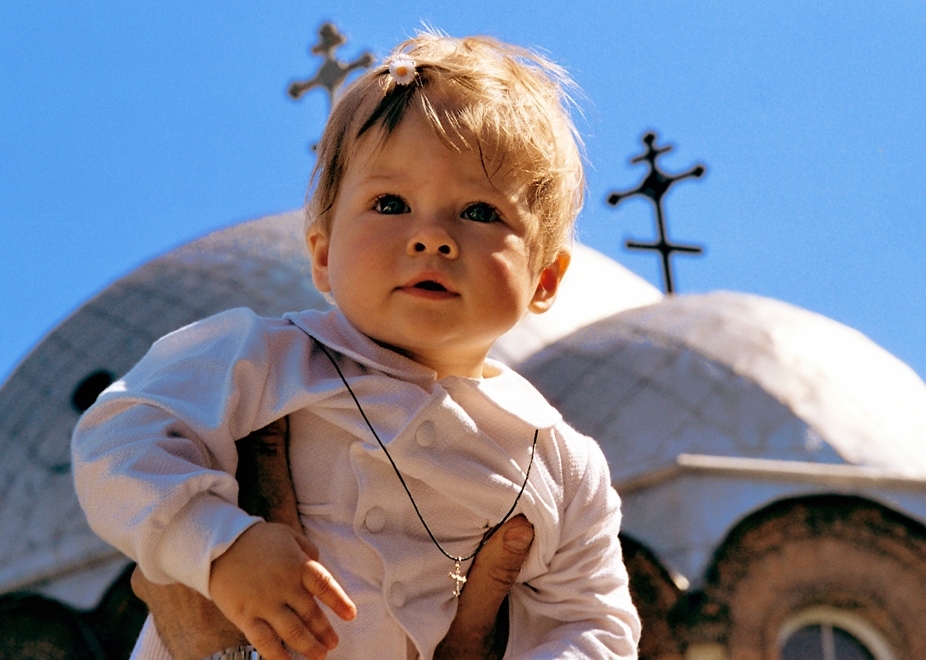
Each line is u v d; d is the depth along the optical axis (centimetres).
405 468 226
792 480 1053
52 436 1249
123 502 202
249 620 196
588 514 251
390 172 231
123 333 1297
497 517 233
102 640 1094
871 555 1029
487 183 232
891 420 1120
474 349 239
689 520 1032
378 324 229
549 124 249
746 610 1004
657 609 1000
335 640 199
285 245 1374
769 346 1161
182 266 1365
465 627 234
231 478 207
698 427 1082
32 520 1190
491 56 256
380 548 224
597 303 1494
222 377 222
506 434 243
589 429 1099
